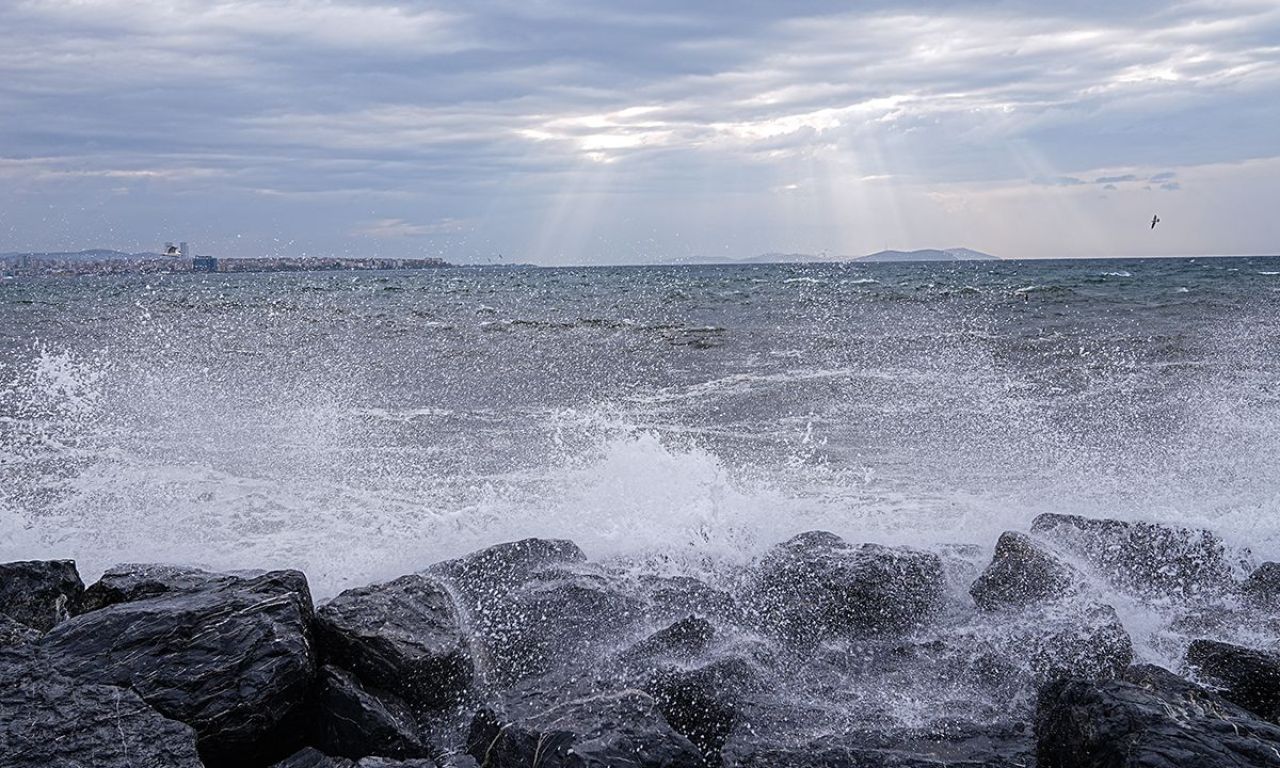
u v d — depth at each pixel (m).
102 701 4.48
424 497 8.70
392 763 4.35
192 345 20.50
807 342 20.25
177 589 5.73
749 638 5.69
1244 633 5.82
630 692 4.82
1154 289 38.09
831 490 8.86
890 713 4.99
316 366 17.14
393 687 5.09
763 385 14.69
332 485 9.13
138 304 37.00
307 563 7.12
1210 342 18.30
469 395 14.24
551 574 6.26
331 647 5.25
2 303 39.53
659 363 17.45
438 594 5.77
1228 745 4.02
